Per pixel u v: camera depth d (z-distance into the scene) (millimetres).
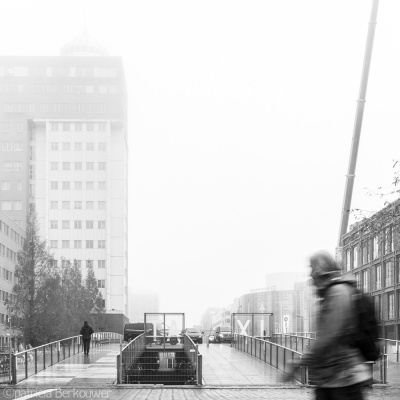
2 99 154500
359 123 23844
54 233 150000
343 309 5160
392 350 29797
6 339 106375
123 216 153875
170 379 27844
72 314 86312
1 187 152375
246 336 44875
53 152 152625
